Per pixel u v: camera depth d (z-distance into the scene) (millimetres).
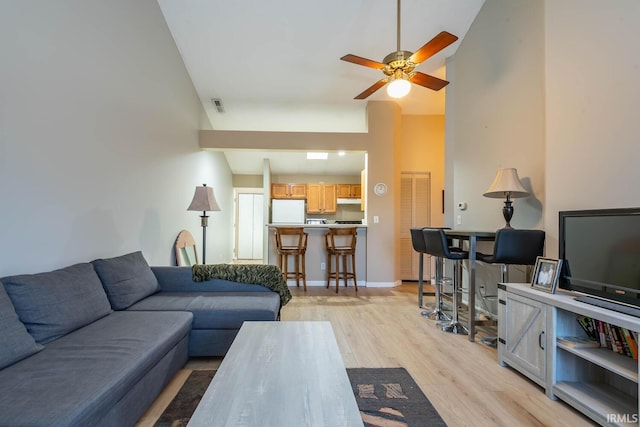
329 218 7844
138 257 2578
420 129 5434
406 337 2709
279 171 7652
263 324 1866
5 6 1616
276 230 4684
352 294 4336
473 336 2631
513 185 2549
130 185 2832
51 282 1669
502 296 2201
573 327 1808
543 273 2010
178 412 1631
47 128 1902
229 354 1452
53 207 1955
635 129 1785
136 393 1444
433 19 3502
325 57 4016
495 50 3143
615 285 1586
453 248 3219
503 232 2445
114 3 2553
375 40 3771
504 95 3006
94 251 2346
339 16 3469
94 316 1870
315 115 5328
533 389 1886
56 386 1147
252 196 7957
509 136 2932
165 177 3564
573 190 2170
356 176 7848
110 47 2510
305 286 4574
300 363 1363
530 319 1948
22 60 1722
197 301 2371
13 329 1362
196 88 4562
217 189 5949
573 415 1629
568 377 1791
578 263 1804
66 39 2041
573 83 2166
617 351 1642
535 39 2619
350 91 4676
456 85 3869
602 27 1967
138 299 2320
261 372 1281
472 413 1642
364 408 1677
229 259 7160
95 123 2342
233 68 4195
